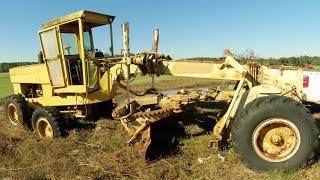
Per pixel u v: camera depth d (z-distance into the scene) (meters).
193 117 9.09
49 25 8.92
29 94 10.84
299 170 5.50
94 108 9.58
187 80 26.94
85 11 8.31
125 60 7.30
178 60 7.07
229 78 6.71
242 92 6.42
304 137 5.43
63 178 5.89
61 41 8.82
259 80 6.56
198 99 6.76
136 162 6.32
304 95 6.20
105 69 8.48
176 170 5.90
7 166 6.59
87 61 8.62
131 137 6.98
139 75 7.54
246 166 5.69
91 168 6.21
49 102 9.58
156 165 6.18
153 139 7.05
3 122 11.45
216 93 6.75
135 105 7.28
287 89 6.25
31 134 9.18
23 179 5.83
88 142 7.92
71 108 9.34
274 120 5.50
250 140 5.56
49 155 7.01
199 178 5.61
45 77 9.65
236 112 6.21
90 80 8.72
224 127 6.25
